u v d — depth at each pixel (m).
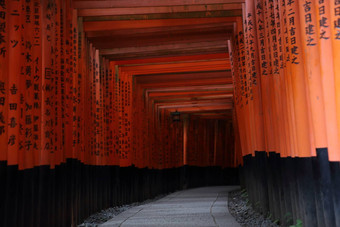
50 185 6.88
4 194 5.36
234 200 13.17
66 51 8.44
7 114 5.43
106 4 9.32
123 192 13.71
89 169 10.36
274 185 7.26
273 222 7.24
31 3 6.41
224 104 21.59
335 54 4.54
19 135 5.84
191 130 26.58
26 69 6.25
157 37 11.48
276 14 6.41
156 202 13.50
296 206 6.01
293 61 5.64
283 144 6.59
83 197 9.45
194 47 12.09
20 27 5.78
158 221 7.71
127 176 13.98
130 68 14.14
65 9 8.34
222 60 13.75
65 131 8.14
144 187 16.81
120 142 13.90
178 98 20.16
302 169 5.59
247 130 9.78
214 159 27.88
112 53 12.01
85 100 10.06
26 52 6.28
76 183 8.77
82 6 9.30
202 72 15.91
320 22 4.79
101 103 11.68
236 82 10.76
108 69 12.74
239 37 9.95
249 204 10.33
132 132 14.73
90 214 10.26
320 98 5.04
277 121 6.85
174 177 23.64
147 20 10.23
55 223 7.25
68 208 8.20
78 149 9.11
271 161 7.35
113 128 12.77
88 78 10.57
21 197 5.86
